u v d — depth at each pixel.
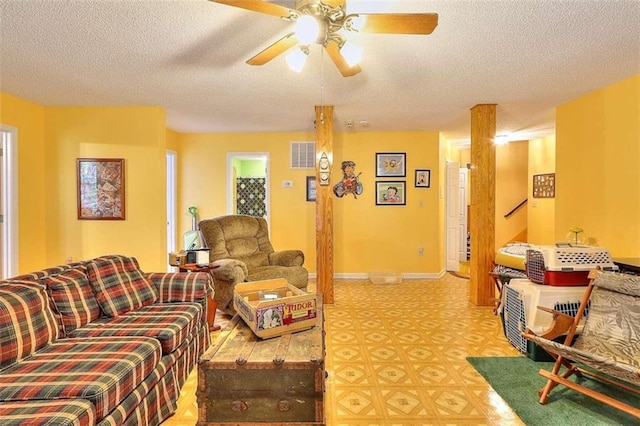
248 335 1.80
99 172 4.07
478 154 3.96
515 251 3.70
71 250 4.11
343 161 5.59
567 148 3.91
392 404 2.08
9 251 3.72
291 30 2.28
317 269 4.09
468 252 7.46
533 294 2.64
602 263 2.64
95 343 1.90
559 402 2.10
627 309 2.09
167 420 1.96
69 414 1.31
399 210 5.61
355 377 2.40
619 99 3.22
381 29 1.78
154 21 2.17
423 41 2.42
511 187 7.06
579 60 2.73
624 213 3.17
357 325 3.42
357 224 5.62
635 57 2.68
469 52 2.59
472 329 3.30
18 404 1.37
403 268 5.63
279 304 1.79
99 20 2.15
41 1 1.94
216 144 5.66
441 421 1.92
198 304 2.69
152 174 4.09
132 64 2.84
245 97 3.72
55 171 4.09
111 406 1.50
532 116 4.53
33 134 3.94
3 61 2.77
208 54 2.65
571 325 2.23
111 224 4.11
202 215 5.68
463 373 2.45
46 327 1.88
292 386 1.51
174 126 5.20
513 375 2.42
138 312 2.45
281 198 5.66
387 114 4.44
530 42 2.43
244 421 1.52
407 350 2.83
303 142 5.63
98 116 4.07
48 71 2.98
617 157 3.25
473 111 4.05
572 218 3.84
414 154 5.58
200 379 1.52
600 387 2.24
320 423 1.50
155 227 4.10
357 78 3.14
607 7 2.00
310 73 3.03
